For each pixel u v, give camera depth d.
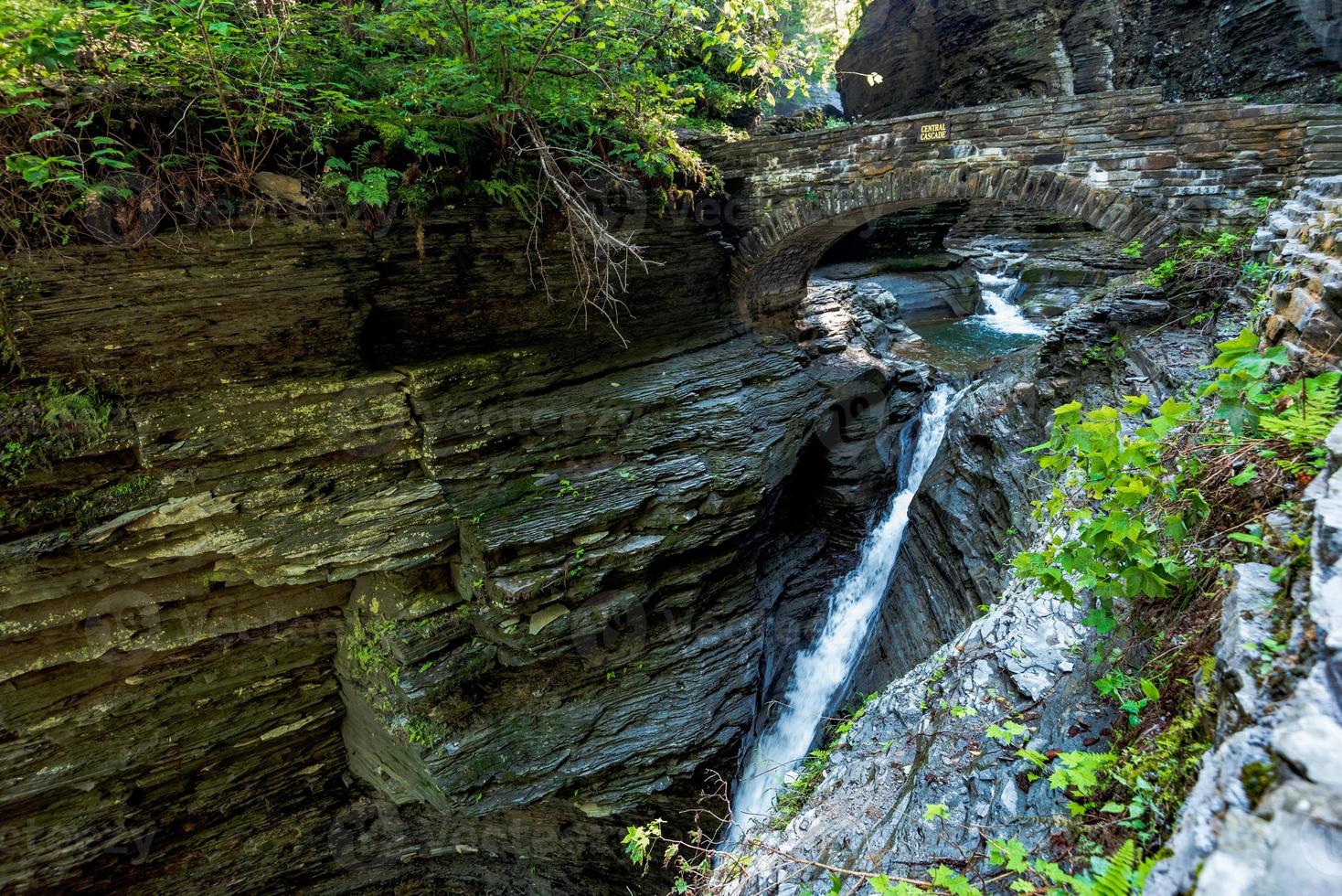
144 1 5.98
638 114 9.57
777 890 3.19
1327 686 1.54
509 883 9.23
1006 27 16.36
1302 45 11.62
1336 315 3.21
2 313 6.23
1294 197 6.77
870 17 19.91
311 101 7.16
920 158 9.96
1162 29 13.82
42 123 5.75
